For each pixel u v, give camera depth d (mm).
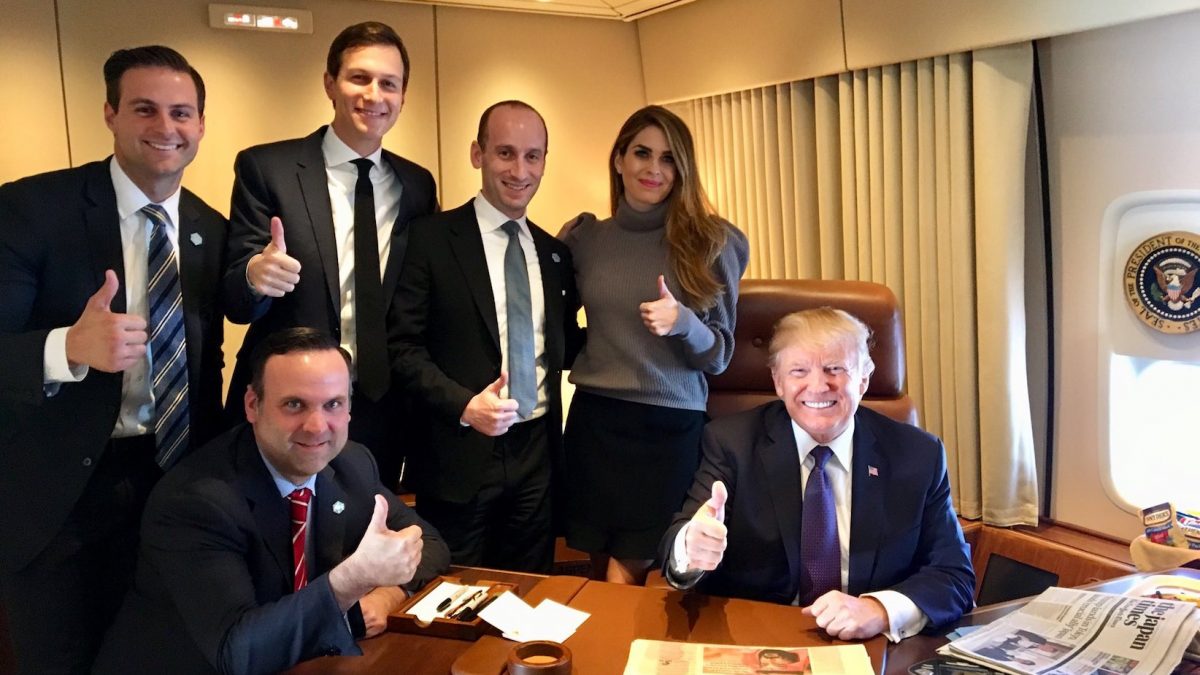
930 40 3031
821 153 3676
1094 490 2930
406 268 2225
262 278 1824
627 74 4656
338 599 1355
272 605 1361
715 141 4336
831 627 1451
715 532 1459
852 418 1707
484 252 2229
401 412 2318
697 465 2287
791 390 1661
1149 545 2320
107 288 1617
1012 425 2963
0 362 1676
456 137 4320
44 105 3574
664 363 2205
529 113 2225
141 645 1534
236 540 1501
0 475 1842
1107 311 2816
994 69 2881
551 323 2289
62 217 1827
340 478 1719
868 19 3268
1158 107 2607
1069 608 1482
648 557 2244
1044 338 3031
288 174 2129
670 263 2209
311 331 1611
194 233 1997
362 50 2145
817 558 1661
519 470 2238
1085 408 2926
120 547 1939
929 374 3240
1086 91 2797
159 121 1840
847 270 3609
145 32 3699
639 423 2207
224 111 3875
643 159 2205
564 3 4148
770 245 4020
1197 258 2549
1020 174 2898
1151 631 1355
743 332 2492
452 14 4219
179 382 1952
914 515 1670
